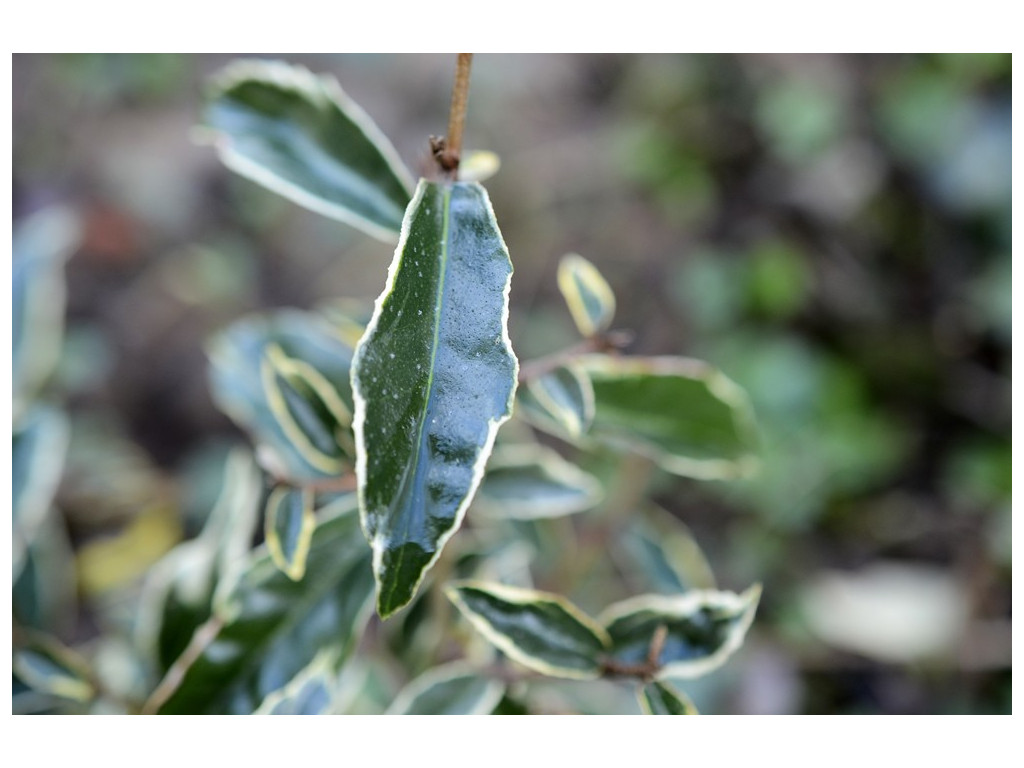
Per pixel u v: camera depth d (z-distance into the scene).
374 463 0.16
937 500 0.52
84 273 0.56
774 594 0.49
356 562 0.25
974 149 0.56
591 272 0.24
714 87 0.61
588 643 0.23
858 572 0.50
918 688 0.46
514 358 0.17
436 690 0.27
